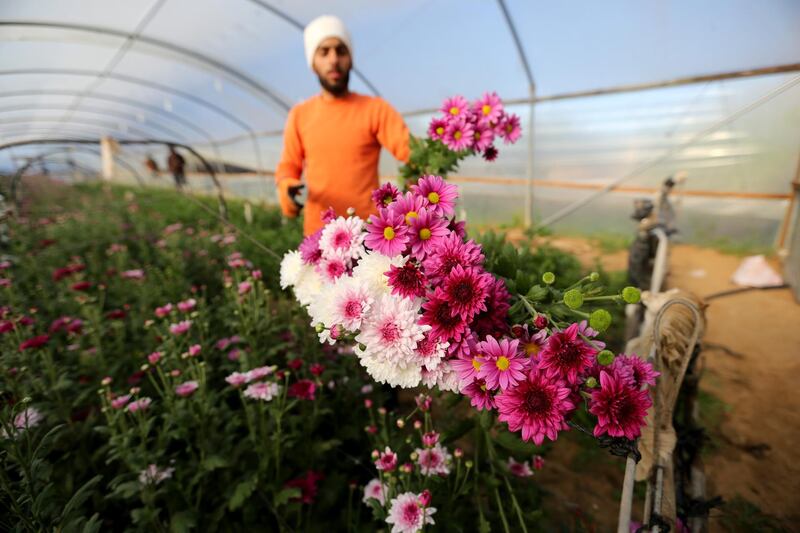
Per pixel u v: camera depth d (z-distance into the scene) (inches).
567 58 188.5
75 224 203.8
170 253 144.9
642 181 253.3
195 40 209.2
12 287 110.7
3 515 47.0
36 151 533.0
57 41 193.9
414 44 199.9
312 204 81.2
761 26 137.8
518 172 286.4
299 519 56.1
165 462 57.1
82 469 61.0
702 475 48.0
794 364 109.7
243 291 80.6
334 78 75.3
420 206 32.4
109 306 115.3
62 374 72.4
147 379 79.4
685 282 179.3
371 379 77.7
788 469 77.9
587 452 85.7
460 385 32.0
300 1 167.8
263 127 364.5
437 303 30.1
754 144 195.3
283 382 77.7
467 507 59.4
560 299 31.7
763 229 220.8
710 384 104.3
